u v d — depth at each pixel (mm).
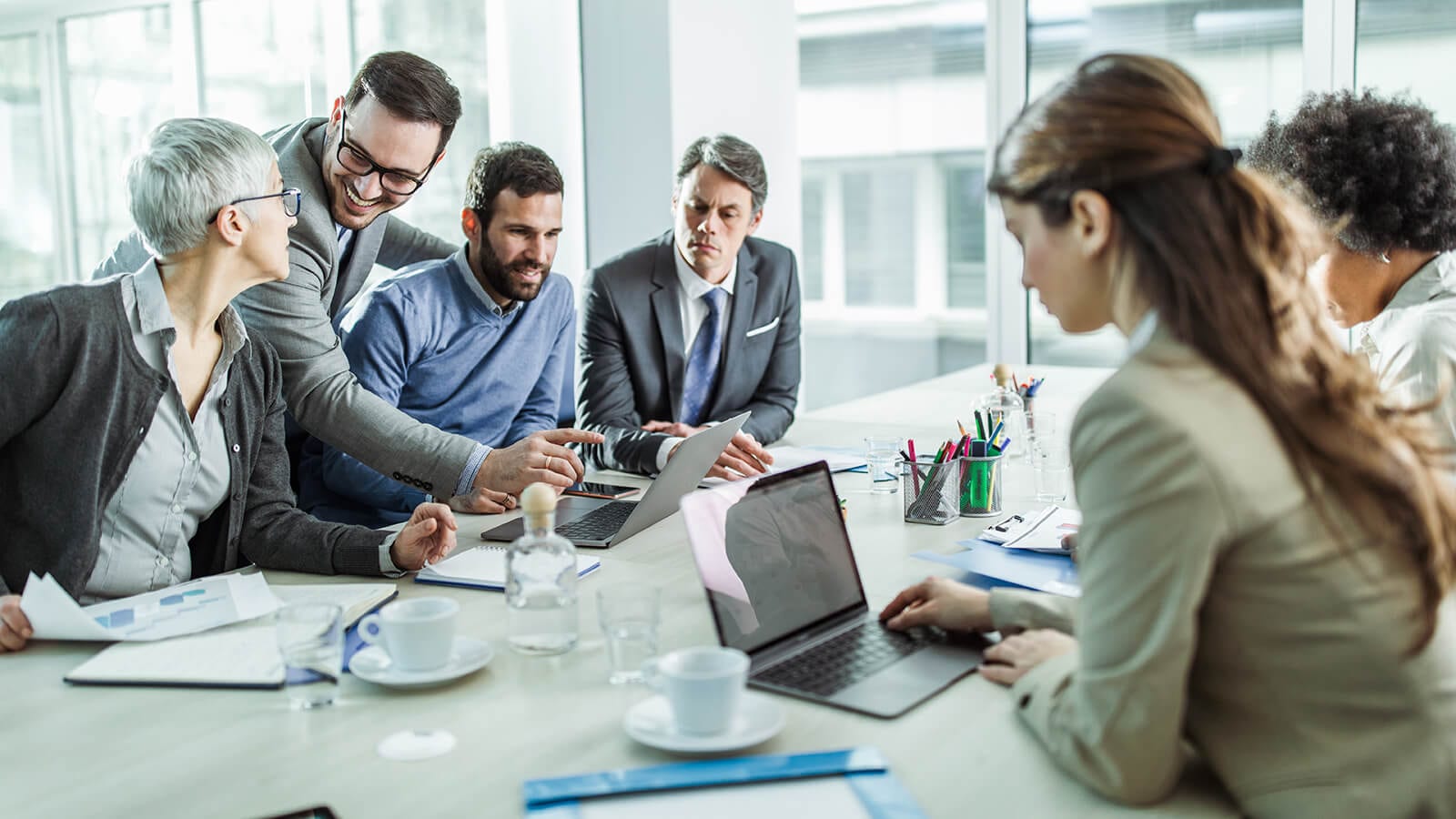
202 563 1841
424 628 1255
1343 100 1874
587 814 961
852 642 1377
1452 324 1775
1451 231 1809
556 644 1372
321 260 2279
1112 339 4980
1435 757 928
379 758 1090
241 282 1741
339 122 2268
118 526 1720
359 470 2449
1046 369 4148
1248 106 4477
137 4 5109
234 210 1667
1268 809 954
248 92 4707
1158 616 945
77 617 1394
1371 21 4184
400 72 2215
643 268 2875
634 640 1276
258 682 1275
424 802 999
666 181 4207
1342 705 951
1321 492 949
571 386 3461
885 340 5551
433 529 1684
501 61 4406
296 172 2258
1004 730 1131
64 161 5422
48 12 5281
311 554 1749
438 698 1237
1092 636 996
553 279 2885
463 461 2088
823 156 5543
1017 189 1073
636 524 1903
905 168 5379
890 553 1794
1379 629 940
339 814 980
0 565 1665
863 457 2582
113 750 1120
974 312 5352
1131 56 1067
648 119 4211
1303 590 941
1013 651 1262
